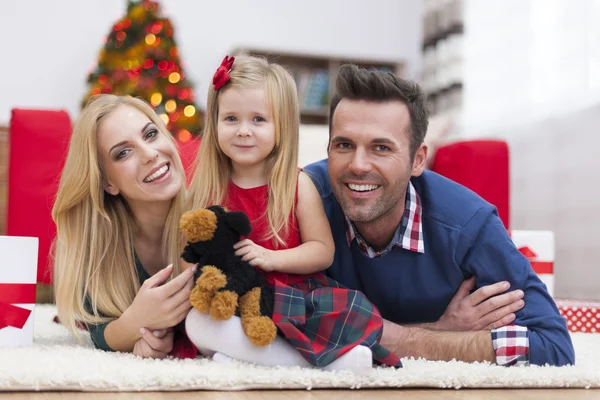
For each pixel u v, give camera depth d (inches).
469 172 97.6
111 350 57.6
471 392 48.0
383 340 57.3
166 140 61.3
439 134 113.5
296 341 51.4
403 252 61.4
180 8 184.5
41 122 89.4
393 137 57.4
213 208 54.3
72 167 61.0
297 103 60.7
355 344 50.7
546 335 55.8
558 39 133.0
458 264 60.4
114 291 60.9
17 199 88.7
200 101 184.4
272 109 58.4
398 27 198.8
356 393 46.9
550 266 88.0
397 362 51.4
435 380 49.0
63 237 61.8
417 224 61.2
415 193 62.1
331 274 63.9
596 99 122.3
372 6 198.1
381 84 57.4
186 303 54.5
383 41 198.5
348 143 57.9
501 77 148.6
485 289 58.7
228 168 60.8
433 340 57.0
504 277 59.2
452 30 160.1
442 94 164.7
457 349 56.1
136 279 62.4
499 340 55.4
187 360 52.5
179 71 161.8
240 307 52.9
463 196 62.2
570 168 128.3
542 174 136.6
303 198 59.7
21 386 45.0
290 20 192.2
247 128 57.7
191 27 185.2
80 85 177.6
